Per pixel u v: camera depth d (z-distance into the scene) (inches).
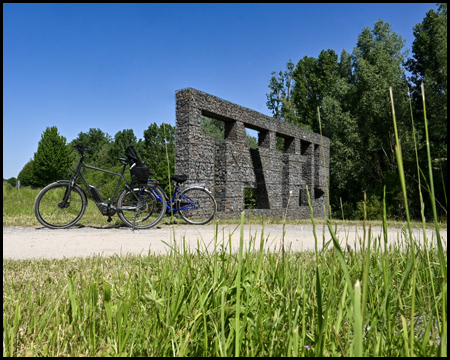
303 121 1528.1
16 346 54.4
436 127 968.3
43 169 1678.2
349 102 1210.0
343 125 1156.5
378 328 60.3
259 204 702.5
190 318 56.2
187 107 515.2
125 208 276.5
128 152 276.7
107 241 209.3
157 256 137.6
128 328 52.1
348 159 1177.4
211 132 1514.5
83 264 124.1
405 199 38.0
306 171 872.9
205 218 357.4
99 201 276.1
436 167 896.3
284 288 61.7
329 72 1485.0
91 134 3698.3
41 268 118.6
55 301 71.6
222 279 65.9
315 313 54.9
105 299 51.7
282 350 46.6
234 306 54.5
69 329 57.9
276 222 362.3
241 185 611.8
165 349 49.0
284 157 770.8
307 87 1549.0
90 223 302.2
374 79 1096.2
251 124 658.8
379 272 74.2
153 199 287.1
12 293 78.7
